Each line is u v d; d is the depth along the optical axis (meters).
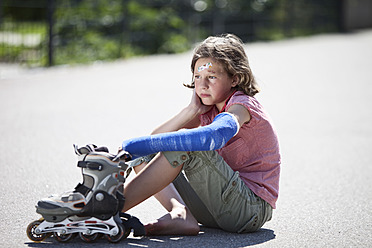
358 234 6.61
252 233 6.46
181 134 5.66
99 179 5.51
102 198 5.51
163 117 14.26
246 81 6.21
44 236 5.76
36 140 11.36
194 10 34.62
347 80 22.17
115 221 5.67
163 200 6.33
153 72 22.70
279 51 32.75
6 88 17.59
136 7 30.39
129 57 27.00
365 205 7.91
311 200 8.10
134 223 5.76
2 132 11.93
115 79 20.50
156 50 30.08
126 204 5.80
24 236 6.06
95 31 28.16
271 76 22.91
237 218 6.18
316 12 49.25
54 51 24.02
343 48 34.97
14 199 7.59
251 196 6.16
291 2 45.19
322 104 17.00
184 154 5.77
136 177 5.81
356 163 10.47
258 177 6.29
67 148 10.80
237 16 39.69
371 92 19.45
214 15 37.28
